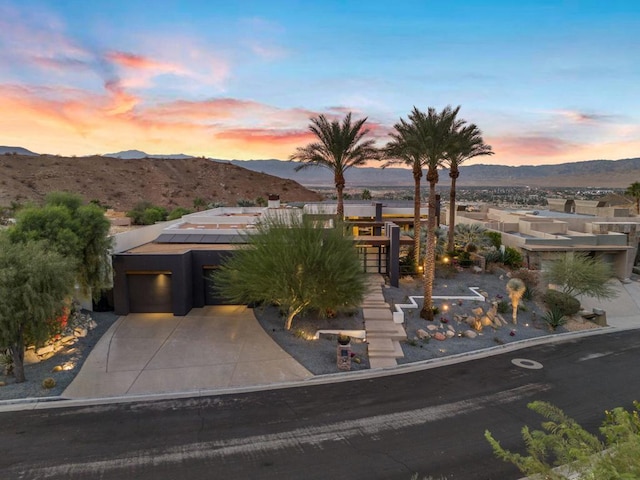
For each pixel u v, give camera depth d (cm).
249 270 1697
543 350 1788
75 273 1612
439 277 2611
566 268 2475
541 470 576
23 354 1312
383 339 1742
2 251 1259
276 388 1328
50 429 1057
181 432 1053
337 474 899
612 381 1457
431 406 1230
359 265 1778
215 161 12394
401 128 2581
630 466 482
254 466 920
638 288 3058
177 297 1967
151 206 6203
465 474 910
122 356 1530
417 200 2695
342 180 2861
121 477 873
